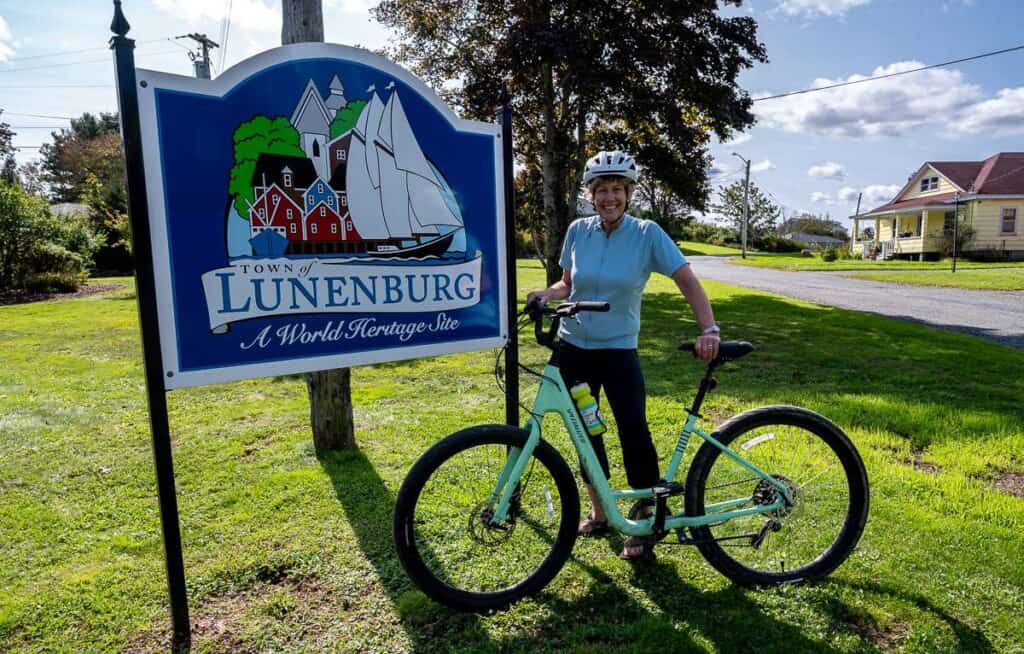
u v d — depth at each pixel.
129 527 3.03
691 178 12.75
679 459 2.49
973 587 2.38
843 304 12.80
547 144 12.43
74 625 2.27
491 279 2.99
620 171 2.42
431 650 2.10
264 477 3.57
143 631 2.24
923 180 34.44
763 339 8.15
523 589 2.37
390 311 2.69
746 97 12.73
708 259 37.25
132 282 20.67
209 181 2.19
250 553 2.72
